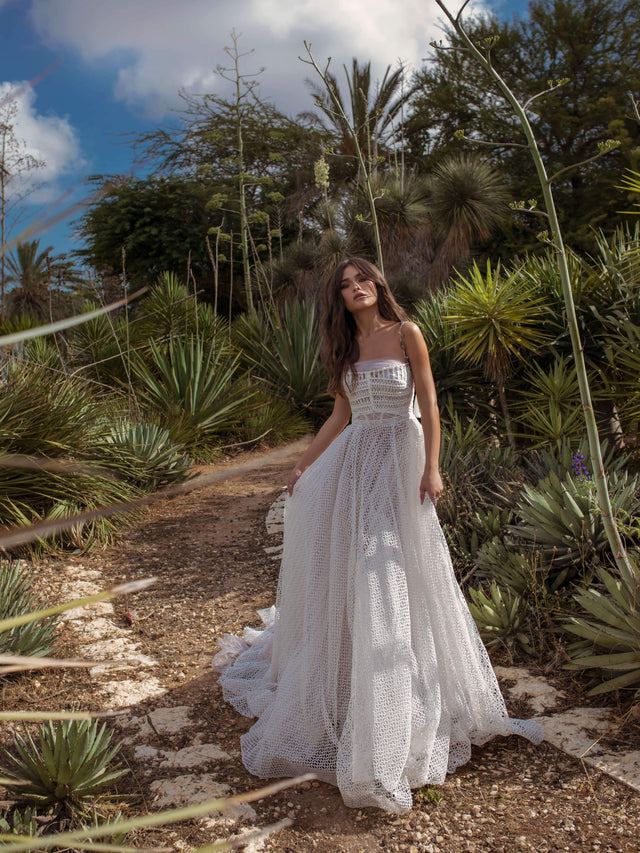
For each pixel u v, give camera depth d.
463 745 2.34
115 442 6.04
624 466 4.57
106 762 2.21
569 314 2.50
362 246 13.73
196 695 2.88
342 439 2.56
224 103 21.97
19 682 2.97
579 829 1.93
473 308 4.98
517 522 3.88
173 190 20.75
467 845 1.91
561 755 2.29
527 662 2.94
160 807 2.13
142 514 5.73
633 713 2.43
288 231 20.55
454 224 12.91
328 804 2.13
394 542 2.32
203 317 10.59
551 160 18.42
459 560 3.78
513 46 19.66
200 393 8.40
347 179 18.97
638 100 17.95
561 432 4.82
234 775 2.30
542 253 15.59
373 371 2.50
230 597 4.03
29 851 1.79
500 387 5.39
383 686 2.10
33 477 4.89
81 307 9.51
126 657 3.25
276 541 5.07
